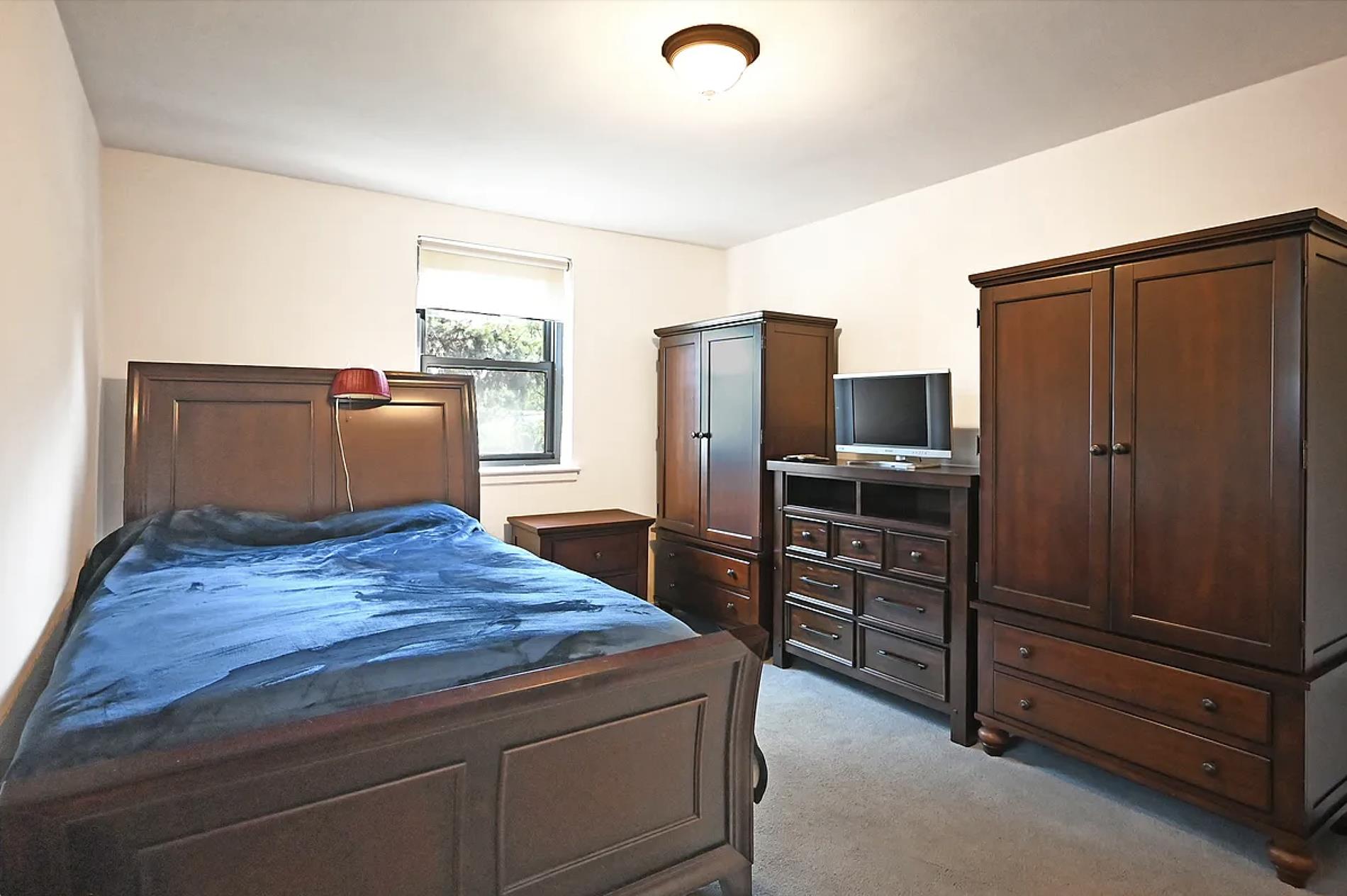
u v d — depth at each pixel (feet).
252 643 4.91
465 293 12.97
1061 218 9.90
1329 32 6.95
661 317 15.11
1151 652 7.30
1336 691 6.70
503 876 4.49
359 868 3.98
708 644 5.21
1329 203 7.59
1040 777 8.28
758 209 12.89
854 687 11.18
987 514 8.87
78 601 7.34
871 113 8.79
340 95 8.38
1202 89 8.20
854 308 12.91
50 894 3.11
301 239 11.37
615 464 14.58
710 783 5.49
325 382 10.73
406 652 4.81
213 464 9.94
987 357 8.89
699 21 6.74
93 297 8.93
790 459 12.15
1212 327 6.87
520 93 8.29
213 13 6.66
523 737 4.49
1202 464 6.96
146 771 3.27
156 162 10.29
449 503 11.50
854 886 6.26
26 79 5.33
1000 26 6.82
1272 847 6.47
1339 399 6.70
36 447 5.76
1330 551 6.63
